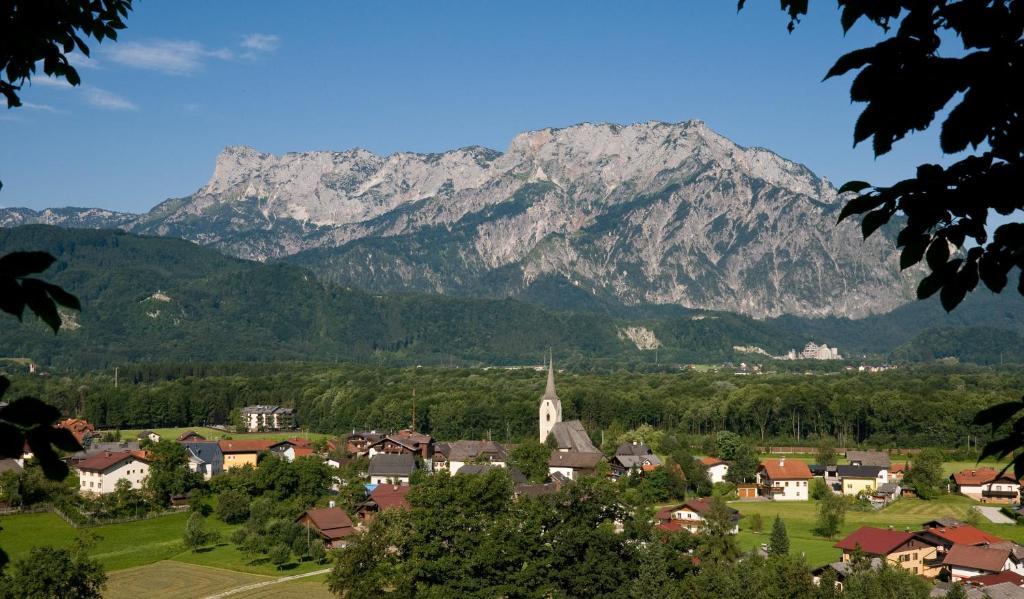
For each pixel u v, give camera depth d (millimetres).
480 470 167375
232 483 155125
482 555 79625
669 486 164375
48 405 10547
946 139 9883
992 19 9695
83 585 80938
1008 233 10859
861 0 10805
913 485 174500
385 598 81250
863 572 84750
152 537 130750
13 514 135375
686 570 88000
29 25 14148
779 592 78875
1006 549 101688
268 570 113875
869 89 9961
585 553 83062
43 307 10086
